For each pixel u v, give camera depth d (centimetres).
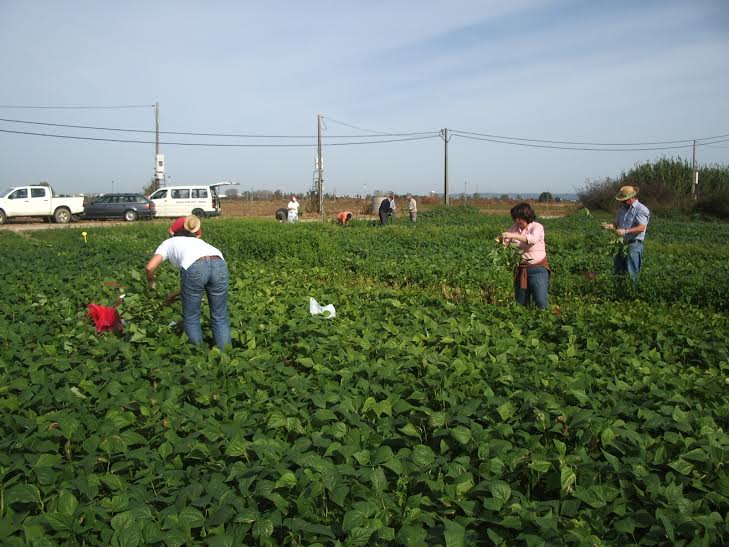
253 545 350
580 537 329
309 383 565
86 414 475
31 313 838
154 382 583
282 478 378
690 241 2445
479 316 868
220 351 655
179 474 406
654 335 786
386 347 670
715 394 547
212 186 4119
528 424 461
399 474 401
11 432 446
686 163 5053
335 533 351
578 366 615
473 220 3750
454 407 485
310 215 5006
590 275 1274
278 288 1102
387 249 1920
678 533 338
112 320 794
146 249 1917
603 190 5284
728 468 395
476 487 382
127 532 333
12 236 2452
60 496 354
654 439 437
